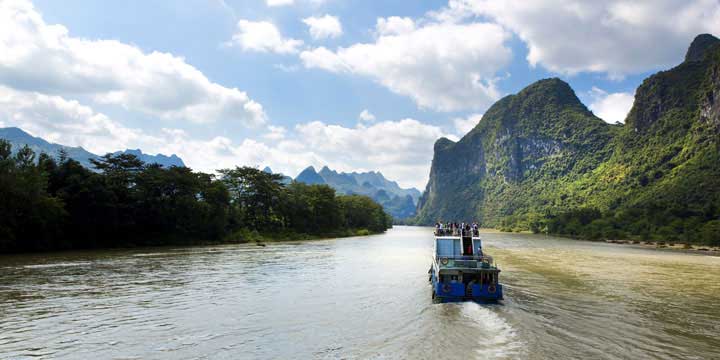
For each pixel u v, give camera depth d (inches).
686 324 810.2
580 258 2396.7
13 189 2230.6
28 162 2418.8
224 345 665.6
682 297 1114.7
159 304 967.0
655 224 5167.3
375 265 1818.4
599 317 859.4
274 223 4510.3
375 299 1037.8
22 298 1026.7
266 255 2297.0
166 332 739.4
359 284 1275.8
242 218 4037.9
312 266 1759.4
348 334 719.7
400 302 1000.2
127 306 944.3
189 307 937.5
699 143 7751.0
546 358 586.6
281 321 814.5
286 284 1268.5
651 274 1644.9
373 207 7377.0
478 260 1095.0
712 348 654.5
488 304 968.3
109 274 1459.2
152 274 1469.0
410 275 1489.9
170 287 1198.9
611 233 5403.5
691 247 3951.8
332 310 912.3
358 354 609.3
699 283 1393.9
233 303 983.6
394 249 2893.7
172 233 3230.8
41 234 2425.0
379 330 743.1
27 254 2237.9
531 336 696.4
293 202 4771.2
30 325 780.0
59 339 697.0
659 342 684.7
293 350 636.1
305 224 4889.3
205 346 661.3
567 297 1090.7
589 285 1312.7
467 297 999.6
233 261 1943.9
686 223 4694.9
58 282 1274.6
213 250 2664.9
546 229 7819.9
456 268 1015.6
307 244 3481.8
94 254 2267.5
